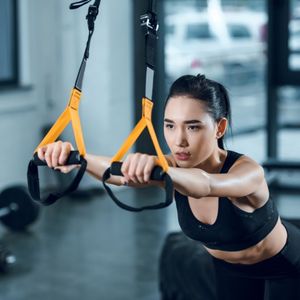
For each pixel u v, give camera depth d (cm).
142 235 554
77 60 678
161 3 715
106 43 674
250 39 747
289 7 680
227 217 194
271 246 208
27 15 670
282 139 731
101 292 428
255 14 735
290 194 671
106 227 578
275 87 698
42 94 690
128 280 448
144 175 150
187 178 162
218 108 187
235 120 781
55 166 167
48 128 681
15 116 661
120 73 690
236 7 739
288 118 728
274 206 207
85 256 500
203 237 202
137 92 709
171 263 342
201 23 750
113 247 522
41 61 687
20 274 462
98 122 684
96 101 682
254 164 191
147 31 170
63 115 170
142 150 710
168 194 150
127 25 692
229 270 222
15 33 665
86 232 563
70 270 469
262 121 769
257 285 225
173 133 185
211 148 187
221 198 193
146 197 673
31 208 558
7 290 431
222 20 750
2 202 562
